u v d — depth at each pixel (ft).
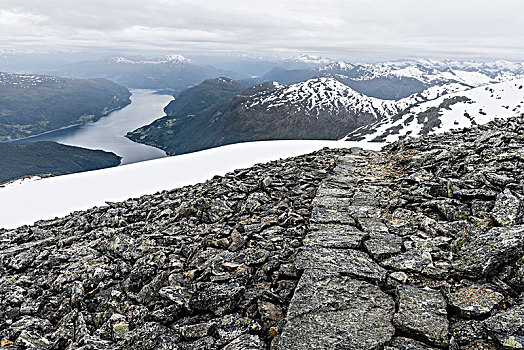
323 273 24.50
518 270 20.56
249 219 41.09
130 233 46.34
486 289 20.25
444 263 23.76
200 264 31.19
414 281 22.97
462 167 41.70
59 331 26.73
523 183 31.71
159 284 27.96
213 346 20.48
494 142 49.32
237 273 27.02
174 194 64.64
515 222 25.49
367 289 22.45
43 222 63.82
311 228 32.94
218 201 48.37
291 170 61.16
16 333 27.27
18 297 32.73
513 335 16.25
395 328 18.89
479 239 23.94
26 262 41.16
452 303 19.63
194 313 24.22
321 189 45.80
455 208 30.66
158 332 22.36
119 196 95.86
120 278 32.78
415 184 40.81
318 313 20.44
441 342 17.34
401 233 29.78
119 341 23.00
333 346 17.76
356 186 46.50
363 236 29.48
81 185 108.27
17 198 98.84
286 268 26.61
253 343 19.94
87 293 30.94
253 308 23.77
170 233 41.27
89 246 41.93
